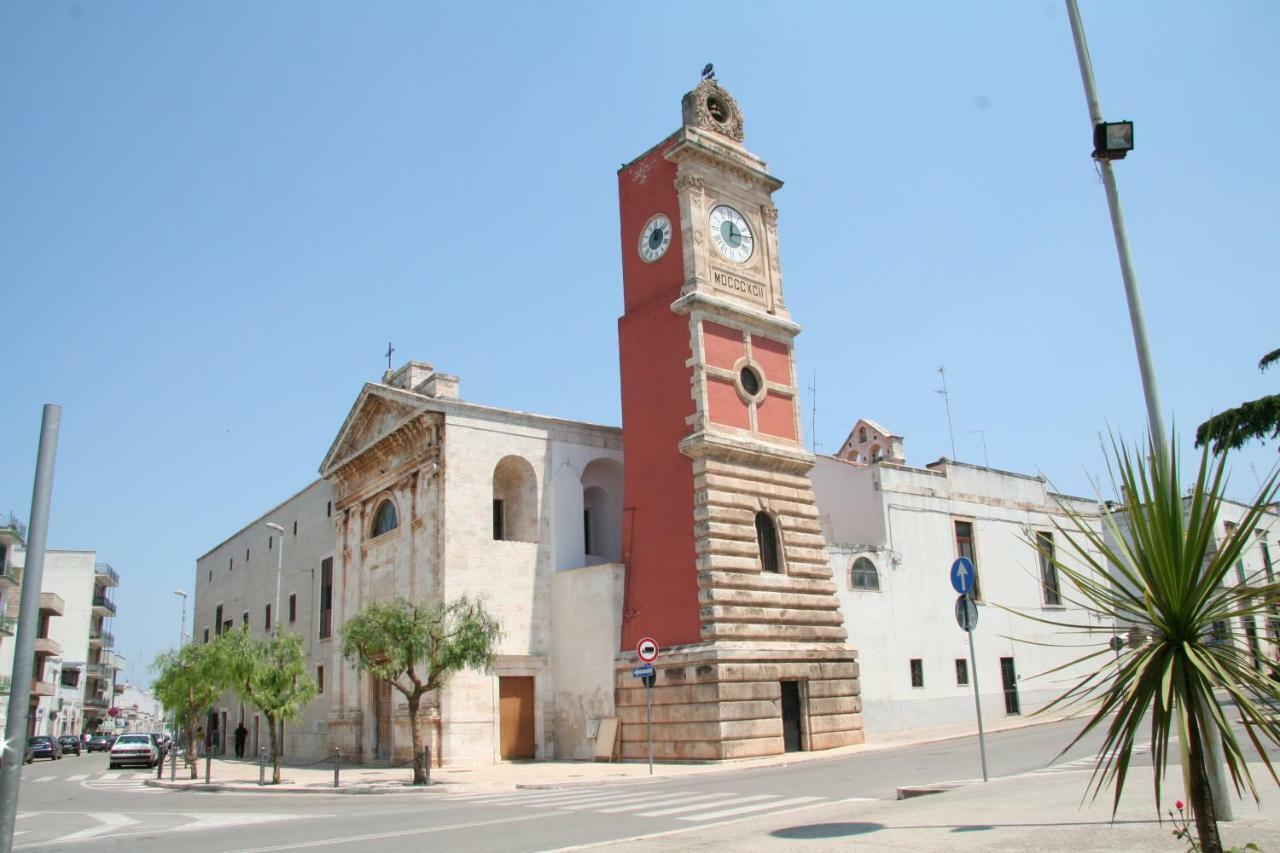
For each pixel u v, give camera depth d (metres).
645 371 36.47
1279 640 9.00
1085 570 49.84
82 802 27.56
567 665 36.50
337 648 44.00
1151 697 8.70
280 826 18.41
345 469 45.06
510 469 39.34
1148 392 11.85
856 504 43.31
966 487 46.19
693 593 32.59
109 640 108.31
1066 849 10.34
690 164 36.38
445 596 35.22
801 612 34.53
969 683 43.22
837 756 30.44
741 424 35.12
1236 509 50.59
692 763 30.55
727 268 36.47
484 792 25.56
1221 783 11.13
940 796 15.85
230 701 61.16
